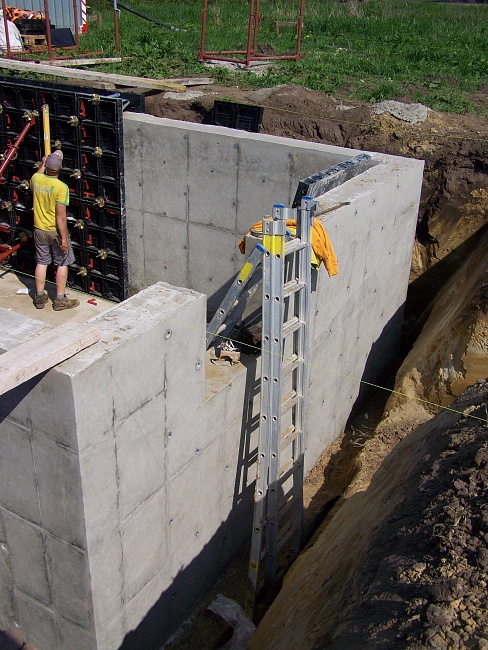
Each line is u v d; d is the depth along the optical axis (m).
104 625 4.68
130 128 9.11
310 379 6.41
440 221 8.91
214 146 8.52
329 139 9.77
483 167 8.67
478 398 5.38
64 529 4.31
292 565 5.92
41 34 16.22
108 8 22.28
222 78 12.53
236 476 5.89
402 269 8.33
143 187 9.39
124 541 4.62
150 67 13.31
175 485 5.00
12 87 9.33
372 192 6.62
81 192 9.40
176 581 5.41
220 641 5.45
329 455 7.41
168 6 22.25
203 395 5.00
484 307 6.40
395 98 10.94
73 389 3.74
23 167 9.73
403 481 4.83
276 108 10.35
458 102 10.83
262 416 5.21
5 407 4.10
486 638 3.02
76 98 8.84
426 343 7.50
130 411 4.26
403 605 3.42
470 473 4.15
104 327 4.20
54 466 4.11
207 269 9.39
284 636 4.42
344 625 3.60
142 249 9.88
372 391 8.48
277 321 4.91
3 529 4.70
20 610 5.01
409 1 21.77
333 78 12.26
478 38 15.45
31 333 4.24
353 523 5.29
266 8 20.61
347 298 6.79
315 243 5.33
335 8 19.73
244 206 8.63
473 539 3.60
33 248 10.28
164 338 4.38
